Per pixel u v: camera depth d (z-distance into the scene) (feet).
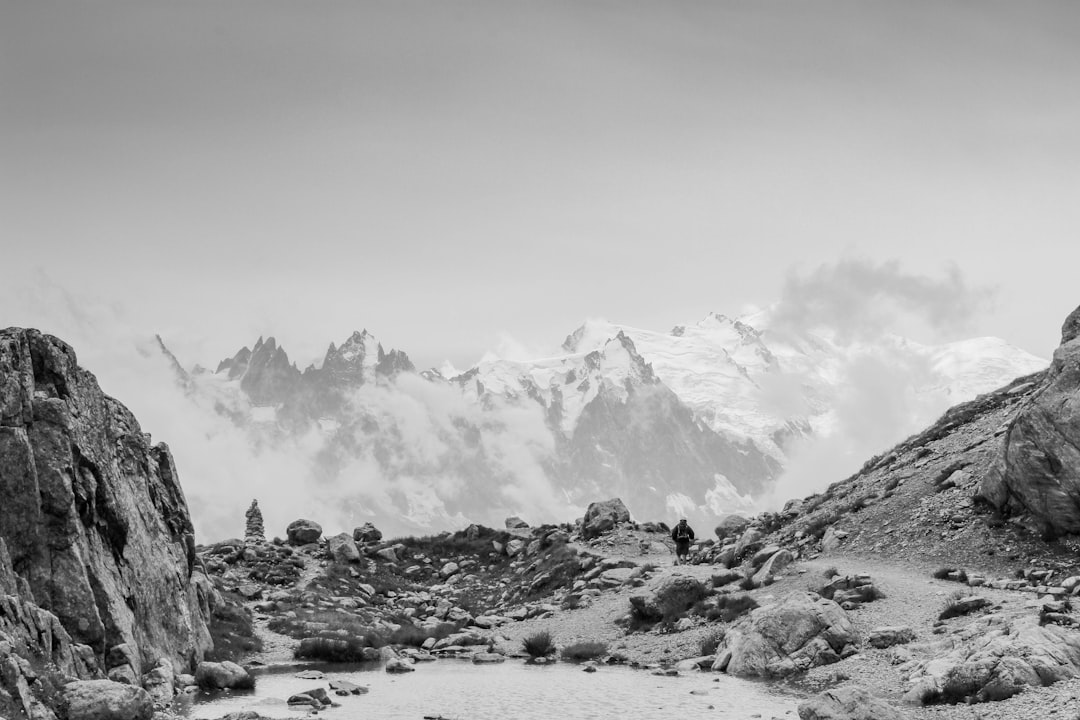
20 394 117.60
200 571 185.26
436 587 258.98
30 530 113.80
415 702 121.90
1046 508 161.27
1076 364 160.86
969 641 118.32
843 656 129.49
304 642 166.09
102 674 112.27
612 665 151.53
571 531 282.36
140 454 152.15
